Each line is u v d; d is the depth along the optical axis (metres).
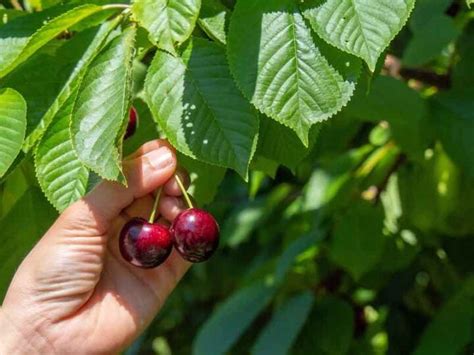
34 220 0.45
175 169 0.40
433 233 0.70
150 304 0.44
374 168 0.66
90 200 0.40
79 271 0.41
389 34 0.36
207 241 0.38
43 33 0.39
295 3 0.37
